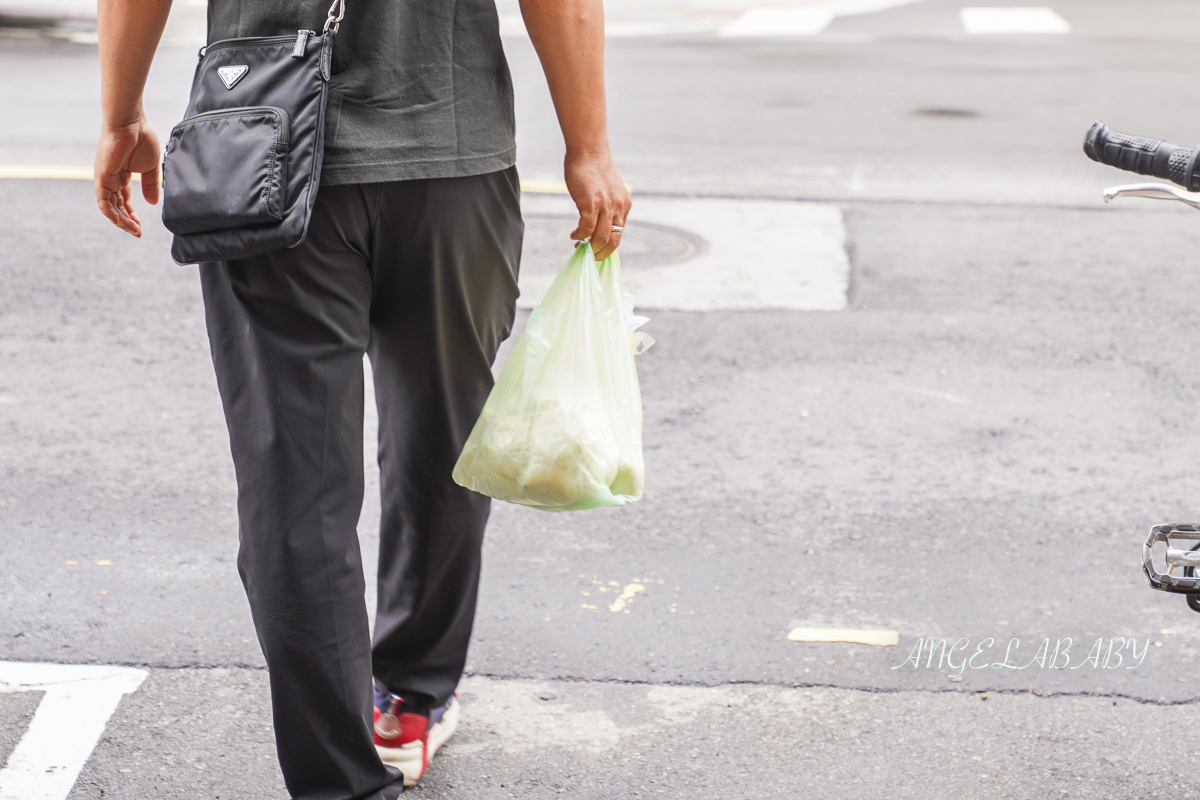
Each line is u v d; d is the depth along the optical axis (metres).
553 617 4.49
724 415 6.31
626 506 5.35
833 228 9.54
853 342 7.30
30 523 5.11
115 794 3.51
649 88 15.40
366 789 3.13
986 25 22.58
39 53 16.97
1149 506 5.39
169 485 5.48
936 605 4.59
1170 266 8.70
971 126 13.23
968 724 3.88
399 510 3.42
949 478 5.64
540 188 10.50
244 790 3.55
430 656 3.59
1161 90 15.50
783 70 17.03
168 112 12.92
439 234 3.02
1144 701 4.01
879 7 26.20
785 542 5.06
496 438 3.17
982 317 7.72
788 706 3.98
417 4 2.90
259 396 2.92
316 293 2.90
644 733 3.84
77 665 4.14
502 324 3.36
